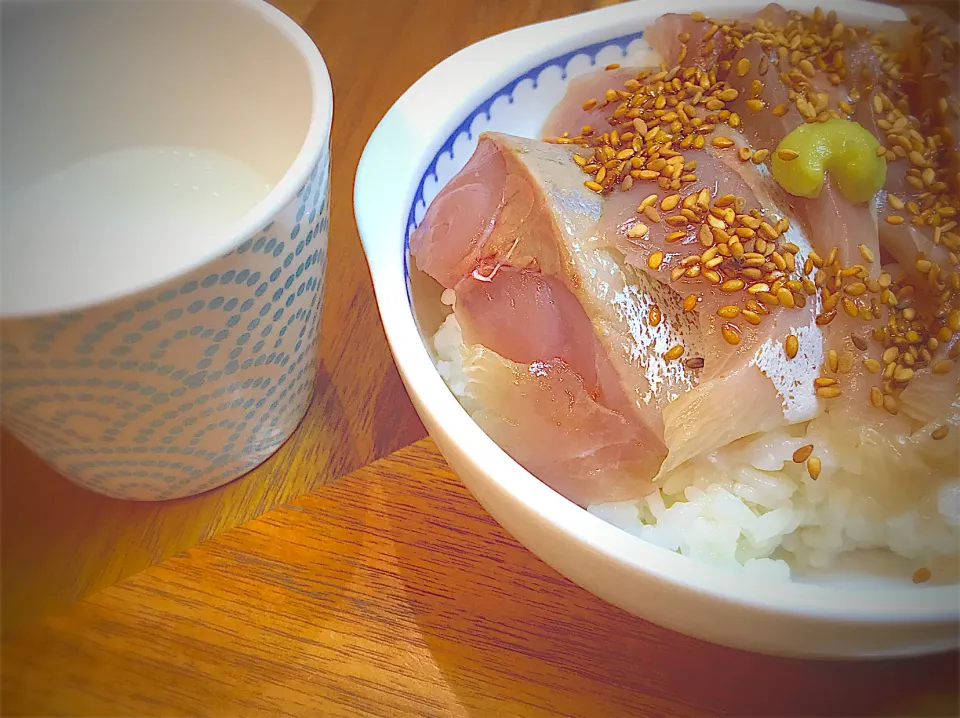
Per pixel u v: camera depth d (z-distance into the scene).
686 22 0.18
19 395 0.11
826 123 0.15
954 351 0.14
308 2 0.25
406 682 0.13
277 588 0.14
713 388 0.13
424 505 0.15
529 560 0.14
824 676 0.13
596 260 0.14
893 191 0.16
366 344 0.17
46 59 0.14
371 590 0.14
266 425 0.15
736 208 0.15
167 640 0.13
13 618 0.14
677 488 0.15
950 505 0.14
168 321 0.11
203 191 0.16
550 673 0.13
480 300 0.15
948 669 0.13
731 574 0.11
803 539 0.15
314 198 0.12
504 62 0.17
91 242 0.14
